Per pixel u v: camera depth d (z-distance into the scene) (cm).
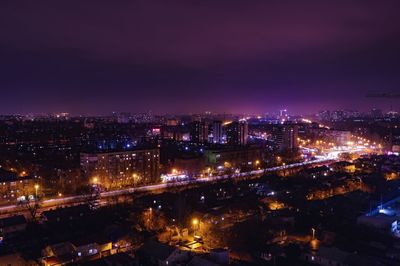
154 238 11812
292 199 16338
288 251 10769
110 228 12106
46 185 19112
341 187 18750
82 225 13062
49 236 12056
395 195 18062
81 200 17125
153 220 13162
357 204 15975
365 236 12212
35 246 11262
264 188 18388
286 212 14175
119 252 10312
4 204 16825
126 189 19638
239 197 16762
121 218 13850
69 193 18650
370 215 13912
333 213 14688
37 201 16300
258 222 12850
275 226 12638
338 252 10025
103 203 16525
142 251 10281
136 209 14750
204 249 11119
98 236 11381
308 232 12600
